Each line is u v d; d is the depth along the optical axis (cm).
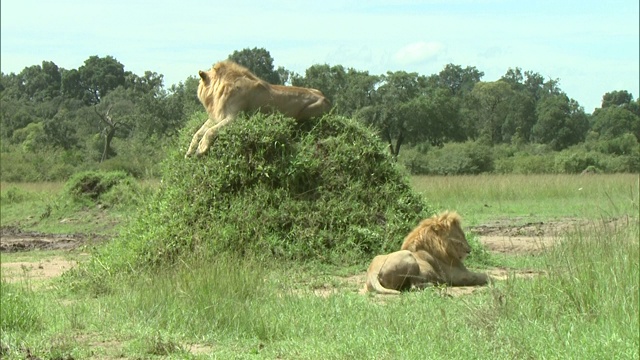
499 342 836
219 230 1515
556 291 1007
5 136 8894
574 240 1224
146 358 900
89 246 1956
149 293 1145
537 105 9969
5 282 1371
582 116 9400
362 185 1619
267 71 6562
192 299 1095
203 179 1577
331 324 989
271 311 1057
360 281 1402
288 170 1588
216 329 1008
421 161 6181
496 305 959
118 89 10212
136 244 1507
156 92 7162
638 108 11612
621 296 948
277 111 1631
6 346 939
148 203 1655
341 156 1628
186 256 1432
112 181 3011
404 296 1157
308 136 1634
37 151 7281
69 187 3027
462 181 3747
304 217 1564
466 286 1326
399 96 6731
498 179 3831
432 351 837
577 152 6288
